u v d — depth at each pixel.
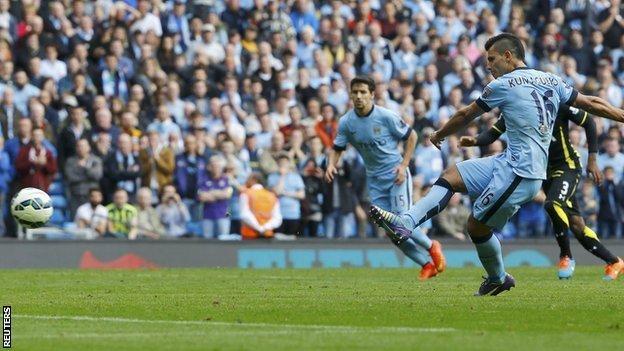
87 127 41.16
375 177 29.06
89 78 42.59
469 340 14.29
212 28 45.66
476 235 20.33
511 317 17.30
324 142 42.59
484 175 19.94
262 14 47.91
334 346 13.75
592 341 14.26
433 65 47.66
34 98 40.25
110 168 40.12
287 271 34.97
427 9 52.44
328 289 23.98
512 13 53.97
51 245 38.03
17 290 24.20
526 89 19.56
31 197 27.16
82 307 19.58
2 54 41.38
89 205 39.34
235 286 25.50
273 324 16.59
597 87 51.38
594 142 28.08
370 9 50.66
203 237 40.81
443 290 23.36
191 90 44.03
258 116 43.59
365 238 41.72
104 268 37.88
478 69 49.91
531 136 19.59
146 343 14.16
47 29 43.25
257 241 40.41
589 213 44.88
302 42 47.81
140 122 42.34
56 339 14.60
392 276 30.83
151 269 36.84
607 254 27.73
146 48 43.72
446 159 45.00
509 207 19.75
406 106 46.41
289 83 45.69
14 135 39.97
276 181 41.38
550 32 52.91
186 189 41.22
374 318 17.31
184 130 42.72
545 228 45.50
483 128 46.03
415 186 43.19
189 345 13.93
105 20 44.72
